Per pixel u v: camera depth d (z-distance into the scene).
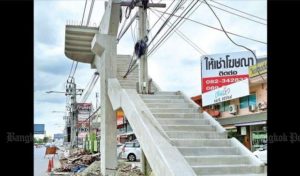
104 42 15.91
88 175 16.39
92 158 25.97
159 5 12.90
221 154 8.91
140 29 12.75
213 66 21.34
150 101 11.84
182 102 12.05
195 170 7.93
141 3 12.66
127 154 26.44
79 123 50.09
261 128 18.84
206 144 9.21
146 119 9.71
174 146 8.54
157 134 8.84
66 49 18.77
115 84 14.70
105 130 15.83
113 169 15.71
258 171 8.14
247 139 20.00
